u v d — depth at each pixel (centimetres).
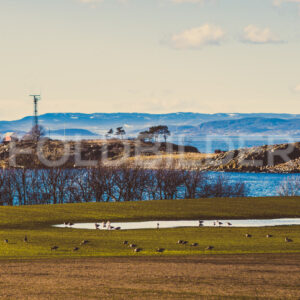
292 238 12150
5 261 9206
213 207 17812
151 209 17400
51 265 8688
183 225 14650
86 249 10675
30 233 13062
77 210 17275
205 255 9819
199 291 6688
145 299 6316
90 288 6894
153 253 10156
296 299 6309
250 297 6388
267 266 8412
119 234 12862
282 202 19025
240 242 11500
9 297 6450
